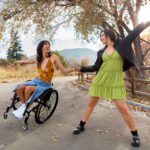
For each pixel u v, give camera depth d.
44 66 3.47
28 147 2.66
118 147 2.71
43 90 3.29
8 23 9.02
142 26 2.77
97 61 3.04
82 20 8.25
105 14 8.54
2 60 22.47
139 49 8.66
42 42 3.49
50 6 8.95
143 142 2.89
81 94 7.24
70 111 4.65
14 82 11.45
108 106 5.20
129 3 7.50
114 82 2.81
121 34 9.04
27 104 3.22
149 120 4.00
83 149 2.63
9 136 3.02
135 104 5.31
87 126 3.56
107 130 3.37
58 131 3.28
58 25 9.70
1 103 5.34
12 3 8.62
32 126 3.49
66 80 13.64
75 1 8.55
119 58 2.76
